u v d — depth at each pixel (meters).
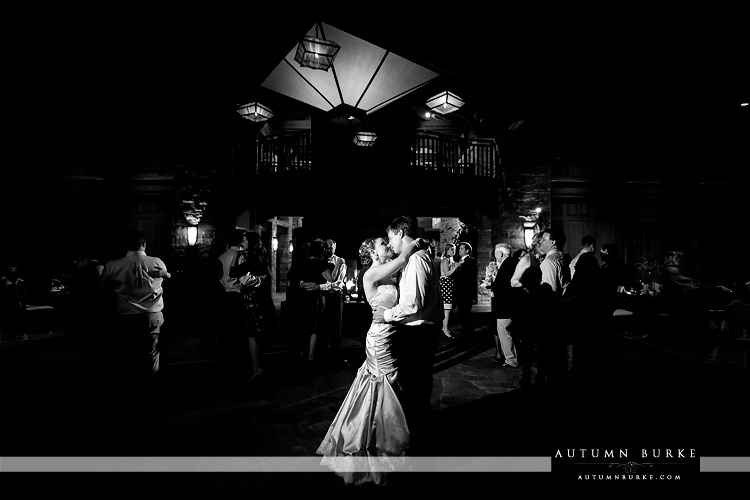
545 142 8.09
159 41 5.79
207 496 2.09
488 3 5.75
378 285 2.51
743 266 11.50
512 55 6.80
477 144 11.09
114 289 3.30
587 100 6.23
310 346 4.93
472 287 6.54
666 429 2.95
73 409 3.38
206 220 10.13
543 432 2.92
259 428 2.99
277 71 7.03
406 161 10.28
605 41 4.75
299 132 10.49
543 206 10.69
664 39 4.40
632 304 7.11
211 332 5.54
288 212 11.36
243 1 5.86
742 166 11.23
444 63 7.11
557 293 3.56
